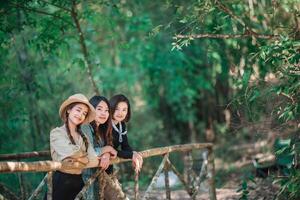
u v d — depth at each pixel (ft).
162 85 44.78
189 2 27.68
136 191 17.87
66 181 15.49
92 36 40.11
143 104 48.93
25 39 30.04
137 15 34.96
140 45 40.45
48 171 14.53
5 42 26.40
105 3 27.53
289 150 22.40
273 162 28.91
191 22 22.44
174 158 38.27
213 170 23.49
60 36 27.76
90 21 29.53
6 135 29.53
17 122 28.81
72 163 15.12
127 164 32.32
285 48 18.88
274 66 20.45
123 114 17.63
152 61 40.73
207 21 24.39
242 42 25.70
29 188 25.54
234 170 34.09
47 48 27.25
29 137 30.89
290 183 19.65
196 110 46.21
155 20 35.24
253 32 22.21
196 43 37.04
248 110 21.53
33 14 28.19
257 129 22.72
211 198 23.41
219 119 44.80
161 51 40.14
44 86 31.22
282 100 20.81
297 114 20.44
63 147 15.19
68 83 32.76
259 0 25.46
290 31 22.52
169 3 26.66
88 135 16.47
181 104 45.52
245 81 21.50
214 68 31.14
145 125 45.19
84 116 15.67
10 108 28.84
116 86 45.06
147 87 46.73
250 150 37.76
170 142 45.91
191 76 42.65
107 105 16.78
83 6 28.86
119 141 17.65
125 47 32.45
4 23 25.34
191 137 46.19
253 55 21.02
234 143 41.39
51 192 14.65
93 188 16.72
